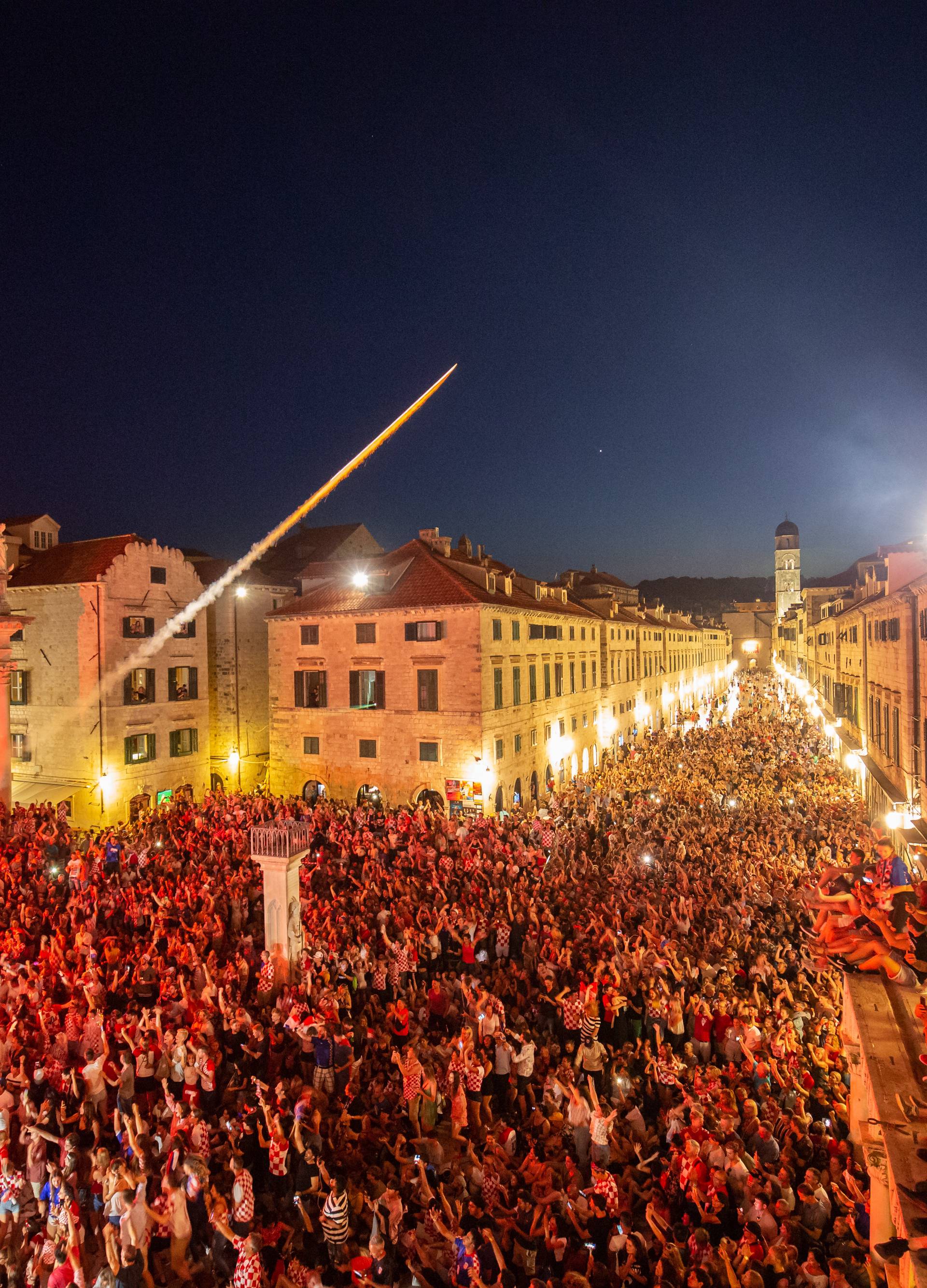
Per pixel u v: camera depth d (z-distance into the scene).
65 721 37.25
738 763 41.69
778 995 14.79
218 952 17.84
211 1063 12.64
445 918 18.36
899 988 8.95
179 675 40.53
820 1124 10.72
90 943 16.94
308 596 40.75
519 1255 9.24
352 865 24.00
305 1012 13.98
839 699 44.19
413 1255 9.18
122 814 36.94
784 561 135.38
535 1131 11.79
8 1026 14.10
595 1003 14.14
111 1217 9.46
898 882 9.41
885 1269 6.98
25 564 40.12
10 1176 10.80
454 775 35.19
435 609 35.16
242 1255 8.74
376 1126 12.04
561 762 45.38
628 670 62.56
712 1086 11.45
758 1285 7.90
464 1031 13.08
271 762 40.28
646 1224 9.91
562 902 20.45
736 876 21.36
